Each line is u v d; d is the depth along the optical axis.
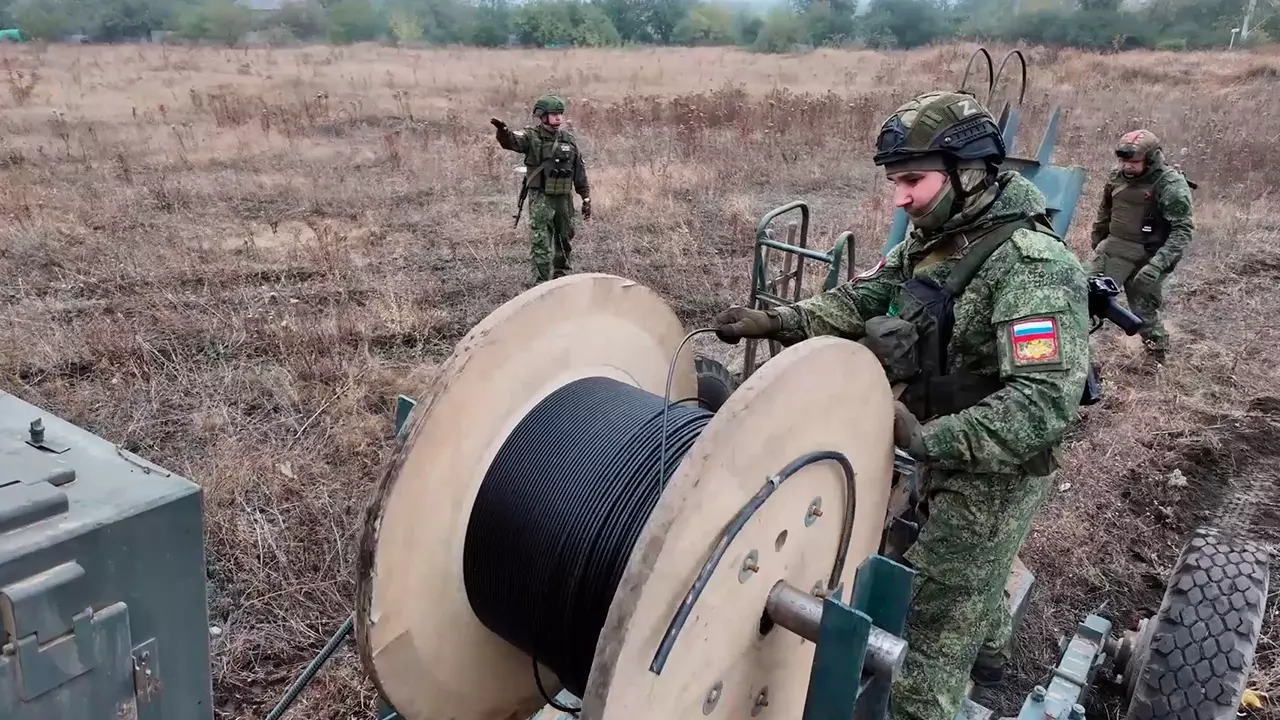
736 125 15.34
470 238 9.51
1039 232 2.58
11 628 1.30
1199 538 3.07
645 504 2.13
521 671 2.59
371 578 2.08
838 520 2.31
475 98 20.61
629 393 2.44
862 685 2.06
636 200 10.85
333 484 4.70
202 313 7.07
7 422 1.68
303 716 3.38
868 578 2.17
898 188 2.68
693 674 1.90
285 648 3.70
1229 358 7.04
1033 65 25.47
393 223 10.04
